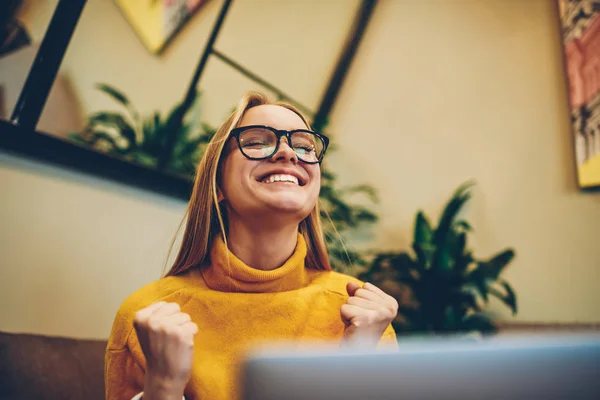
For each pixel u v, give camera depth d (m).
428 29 2.69
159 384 0.55
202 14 2.21
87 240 1.46
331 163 2.62
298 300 0.73
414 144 2.56
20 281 1.29
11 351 1.06
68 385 1.08
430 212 2.44
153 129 1.83
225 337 0.69
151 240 1.65
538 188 2.30
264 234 0.73
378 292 0.69
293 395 0.26
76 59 1.58
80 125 1.56
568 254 2.19
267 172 0.70
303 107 2.61
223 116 2.26
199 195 0.81
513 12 2.55
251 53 2.46
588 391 0.27
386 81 2.68
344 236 2.43
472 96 2.53
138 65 1.89
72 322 1.39
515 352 0.28
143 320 0.55
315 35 2.72
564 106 2.34
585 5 2.29
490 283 1.95
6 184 1.28
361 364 0.27
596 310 2.10
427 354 0.27
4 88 1.31
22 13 1.34
